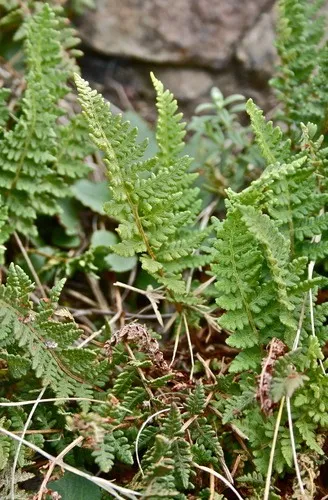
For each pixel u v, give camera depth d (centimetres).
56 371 59
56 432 60
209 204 75
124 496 58
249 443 61
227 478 59
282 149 61
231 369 58
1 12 80
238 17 87
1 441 58
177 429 57
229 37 87
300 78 69
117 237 74
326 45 68
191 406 59
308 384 58
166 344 67
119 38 87
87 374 60
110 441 58
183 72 88
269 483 57
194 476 59
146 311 71
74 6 84
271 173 58
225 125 77
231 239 58
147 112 87
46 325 59
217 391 61
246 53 87
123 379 60
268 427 58
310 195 60
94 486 59
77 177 73
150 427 59
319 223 60
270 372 56
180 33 87
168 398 60
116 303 71
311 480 57
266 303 59
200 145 78
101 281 74
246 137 79
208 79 88
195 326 65
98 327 71
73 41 75
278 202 60
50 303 59
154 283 72
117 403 58
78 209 76
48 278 72
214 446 59
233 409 58
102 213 74
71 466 59
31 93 67
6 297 58
